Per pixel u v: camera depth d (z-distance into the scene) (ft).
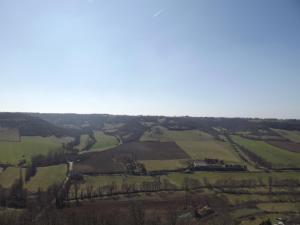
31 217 487.61
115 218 487.61
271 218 550.77
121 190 639.76
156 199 611.88
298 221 538.06
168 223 484.74
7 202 549.13
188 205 586.86
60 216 488.85
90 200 586.86
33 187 618.44
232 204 613.11
